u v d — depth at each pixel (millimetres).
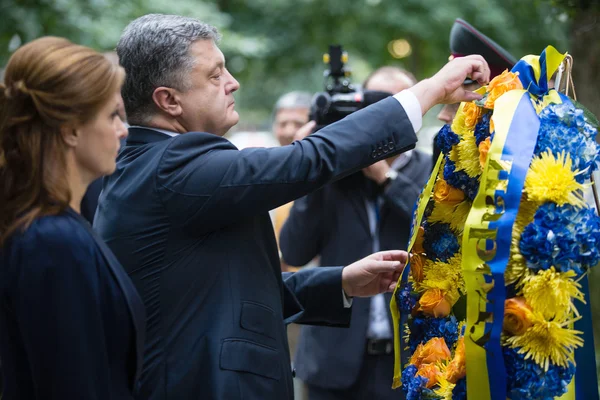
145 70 2002
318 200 3186
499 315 1713
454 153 1980
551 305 1722
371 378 3031
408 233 3082
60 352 1514
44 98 1562
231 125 2082
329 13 9484
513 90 1838
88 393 1525
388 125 1946
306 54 9695
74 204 1645
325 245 3205
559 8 3203
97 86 1592
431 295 2027
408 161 3146
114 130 1657
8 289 1560
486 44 2689
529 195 1724
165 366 1906
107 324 1609
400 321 2205
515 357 1742
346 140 1918
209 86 2021
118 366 1640
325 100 3150
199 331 1909
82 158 1634
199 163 1916
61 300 1522
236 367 1879
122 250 1944
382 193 3115
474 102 1938
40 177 1579
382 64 9734
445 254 2055
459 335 1951
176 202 1903
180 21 2027
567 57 1975
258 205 1896
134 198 1942
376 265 2287
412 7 9023
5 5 5738
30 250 1535
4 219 1574
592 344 1885
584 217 1732
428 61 10117
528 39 9180
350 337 3033
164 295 1924
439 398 1956
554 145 1767
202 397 1887
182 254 1927
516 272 1724
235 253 1959
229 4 9781
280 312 2039
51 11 5910
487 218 1732
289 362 2045
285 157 1893
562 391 1773
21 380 1608
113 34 6234
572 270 1723
